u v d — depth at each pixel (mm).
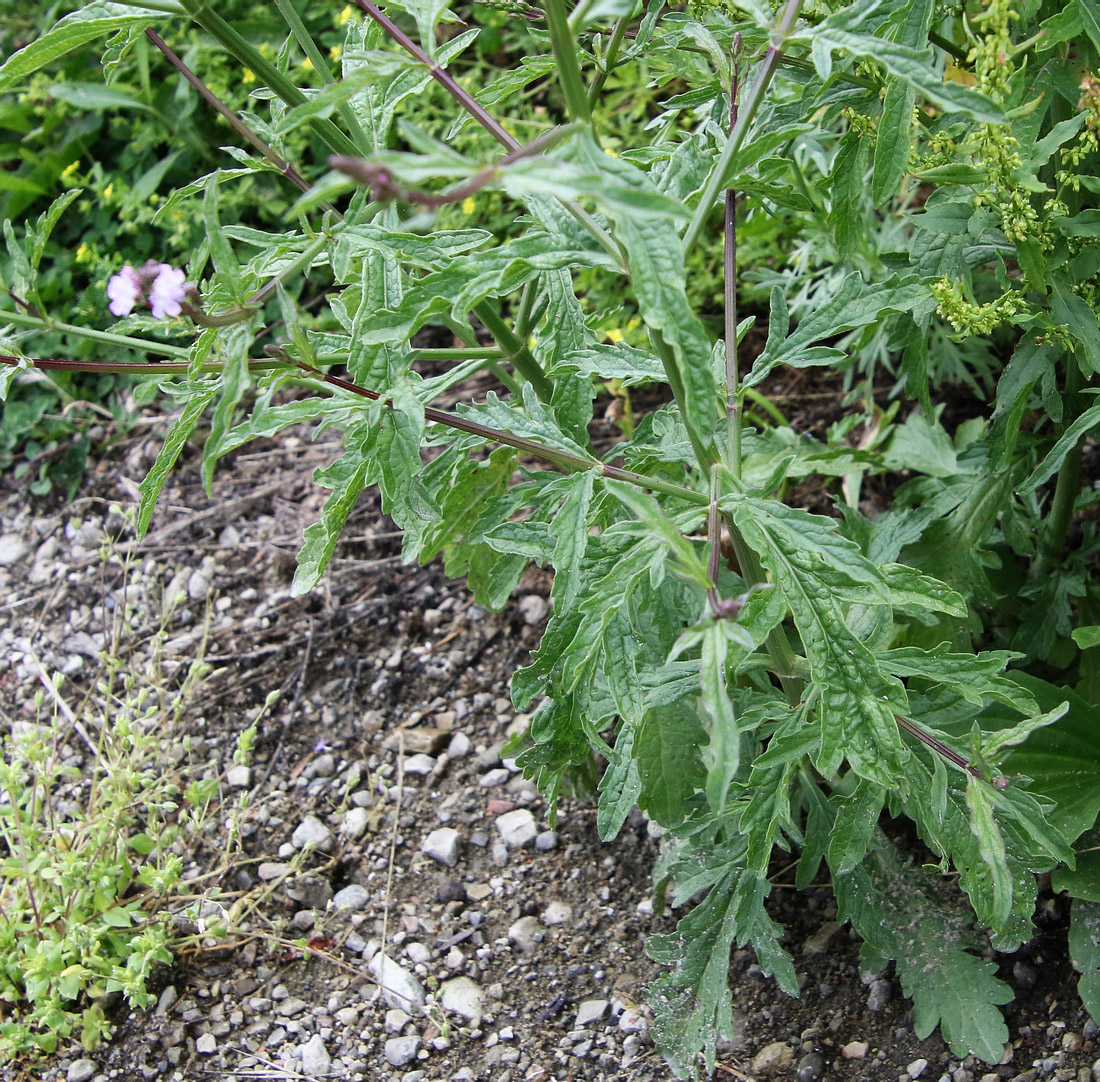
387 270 256
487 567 338
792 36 230
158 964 334
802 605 243
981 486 328
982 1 269
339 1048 319
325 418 279
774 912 333
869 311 261
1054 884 295
